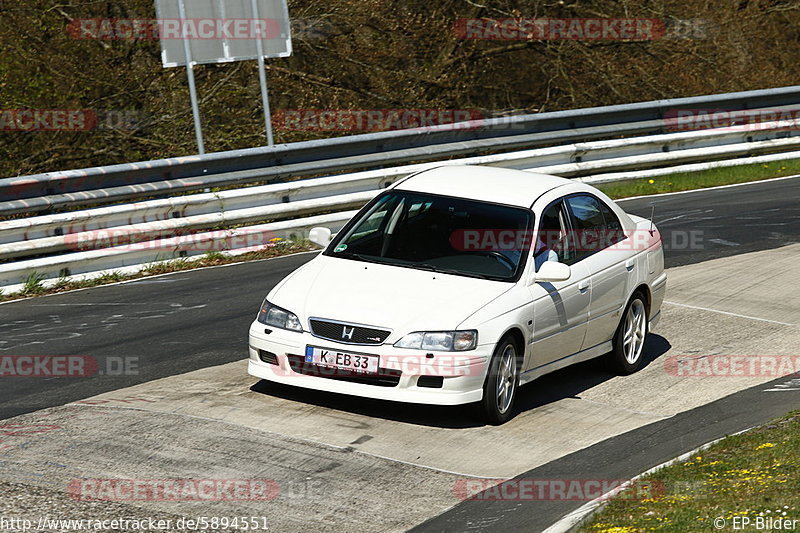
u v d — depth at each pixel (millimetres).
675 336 20078
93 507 11156
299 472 12508
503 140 32219
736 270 24812
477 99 46500
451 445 13773
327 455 13109
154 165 24547
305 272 15562
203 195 25234
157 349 17750
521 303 14898
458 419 14805
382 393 14039
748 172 36375
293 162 27547
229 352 17656
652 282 18297
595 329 16703
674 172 35062
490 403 14414
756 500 11289
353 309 14344
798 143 38062
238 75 41656
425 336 13984
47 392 15312
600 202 17750
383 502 11797
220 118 40969
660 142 34938
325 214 27656
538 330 15250
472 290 14797
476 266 15320
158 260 24141
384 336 14039
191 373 16375
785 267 25062
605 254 17094
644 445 14102
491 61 46281
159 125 39875
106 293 21875
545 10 46250
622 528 10703
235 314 20219
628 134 35094
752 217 30172
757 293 22969
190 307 20703
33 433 13469
